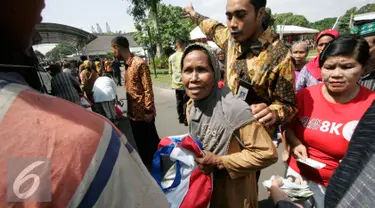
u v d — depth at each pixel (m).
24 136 0.48
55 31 9.67
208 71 1.37
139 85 3.33
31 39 0.62
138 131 3.55
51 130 0.49
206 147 1.50
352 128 1.48
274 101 1.70
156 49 23.19
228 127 1.38
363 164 0.54
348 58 1.43
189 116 1.59
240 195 1.49
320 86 1.71
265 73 1.65
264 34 1.71
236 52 1.84
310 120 1.66
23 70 0.65
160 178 1.49
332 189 0.59
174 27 22.64
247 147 1.38
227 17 1.70
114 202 0.53
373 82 2.23
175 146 1.44
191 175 1.39
